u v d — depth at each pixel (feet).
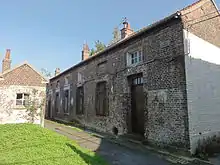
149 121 33.58
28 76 50.06
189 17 30.32
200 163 24.14
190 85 28.43
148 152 29.01
